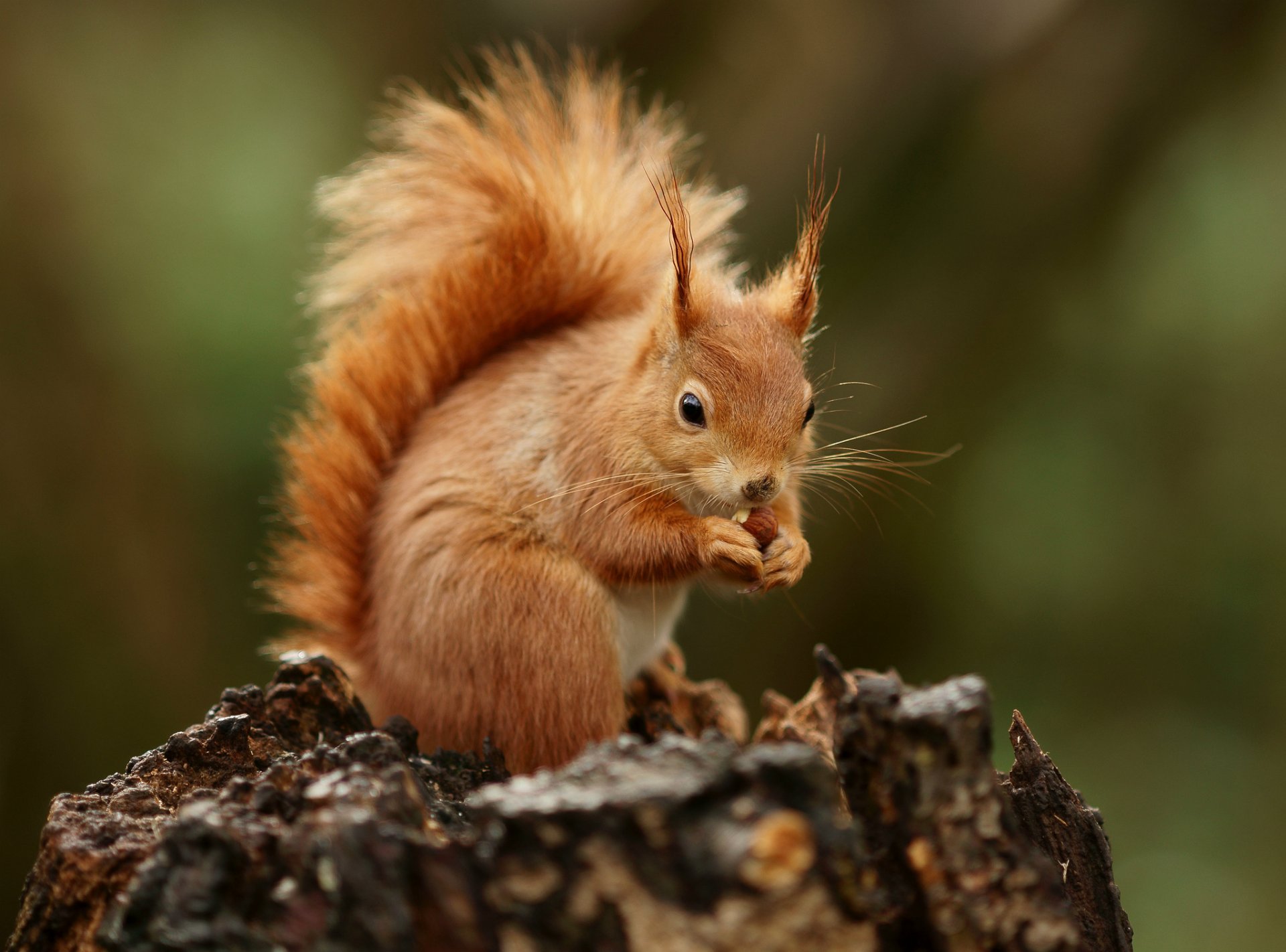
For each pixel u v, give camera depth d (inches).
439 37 533.3
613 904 111.8
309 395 268.4
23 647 440.8
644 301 259.8
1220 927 438.3
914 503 516.1
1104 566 517.3
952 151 483.5
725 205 271.3
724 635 531.8
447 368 242.4
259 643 490.0
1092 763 488.1
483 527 218.2
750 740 276.4
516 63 520.7
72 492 453.1
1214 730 497.4
